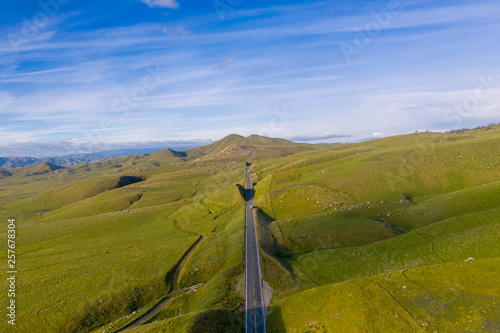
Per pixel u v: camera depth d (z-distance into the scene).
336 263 77.88
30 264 102.06
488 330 34.12
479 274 46.09
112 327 62.94
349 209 119.06
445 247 71.62
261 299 65.69
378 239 90.81
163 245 115.69
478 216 81.62
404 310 41.81
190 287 80.81
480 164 133.25
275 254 93.06
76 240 130.00
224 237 111.56
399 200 123.06
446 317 38.41
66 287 81.69
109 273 90.38
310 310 53.44
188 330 48.44
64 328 64.12
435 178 134.50
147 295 77.75
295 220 117.31
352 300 48.19
